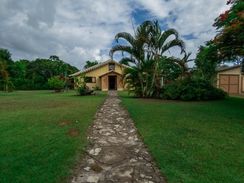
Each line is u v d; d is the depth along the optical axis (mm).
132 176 3295
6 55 34094
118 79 32594
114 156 4090
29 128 6004
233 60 12867
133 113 8391
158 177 3262
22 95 20703
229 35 9242
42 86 38375
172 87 14906
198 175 3250
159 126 6223
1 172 3328
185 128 5984
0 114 8383
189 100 14180
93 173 3383
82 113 8500
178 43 14336
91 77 33125
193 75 17234
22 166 3541
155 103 12023
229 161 3738
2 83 25000
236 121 6902
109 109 9773
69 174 3305
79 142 4797
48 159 3826
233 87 25328
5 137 5121
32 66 48312
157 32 14508
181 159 3834
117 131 5871
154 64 15273
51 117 7629
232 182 3051
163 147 4449
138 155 4141
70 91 28359
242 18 8047
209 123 6605
